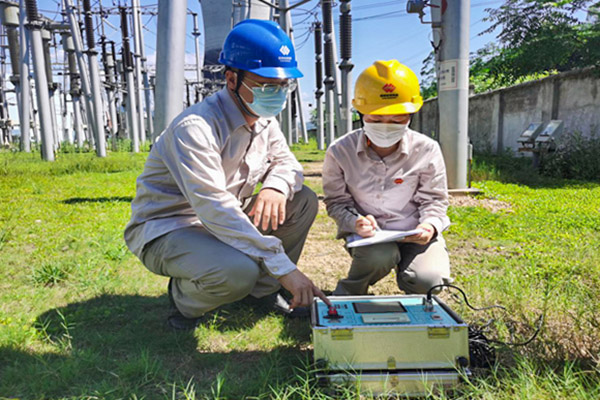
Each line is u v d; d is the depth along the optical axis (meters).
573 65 12.17
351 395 1.98
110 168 13.86
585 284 3.47
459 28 7.84
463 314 2.89
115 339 2.66
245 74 2.39
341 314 2.29
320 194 8.66
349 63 12.77
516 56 12.66
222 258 2.36
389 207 3.02
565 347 2.41
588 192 8.25
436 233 2.86
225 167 2.57
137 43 31.77
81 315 3.00
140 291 3.52
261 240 2.28
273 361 2.35
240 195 2.77
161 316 3.02
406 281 2.83
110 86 31.17
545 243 4.90
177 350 2.55
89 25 18.25
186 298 2.56
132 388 2.14
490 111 15.83
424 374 2.02
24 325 2.79
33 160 16.53
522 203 7.30
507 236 5.27
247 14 23.03
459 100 8.02
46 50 26.08
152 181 2.62
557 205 7.07
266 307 3.12
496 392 1.97
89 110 26.80
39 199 7.98
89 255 4.40
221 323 2.92
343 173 3.06
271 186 2.65
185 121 2.37
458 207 6.99
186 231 2.53
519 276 3.70
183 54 6.89
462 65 7.95
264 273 2.95
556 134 10.68
